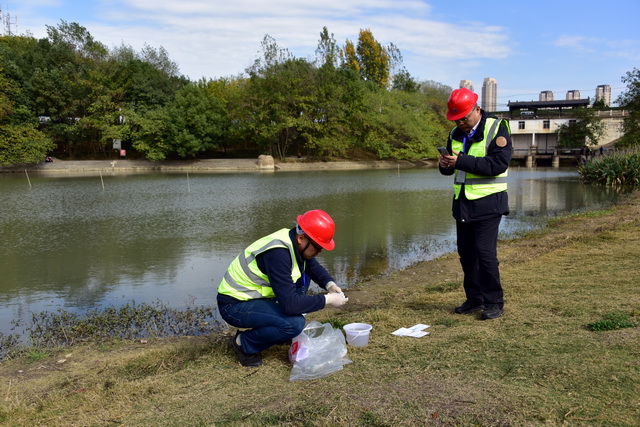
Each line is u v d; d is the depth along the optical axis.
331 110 53.78
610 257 7.60
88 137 55.91
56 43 54.50
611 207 16.38
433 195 22.77
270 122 53.31
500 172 4.41
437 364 3.45
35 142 46.78
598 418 2.48
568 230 11.54
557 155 59.72
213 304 7.18
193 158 55.75
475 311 5.06
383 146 57.41
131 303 7.35
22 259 10.26
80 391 3.84
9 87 47.06
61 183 31.78
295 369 3.59
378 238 12.10
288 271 3.64
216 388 3.52
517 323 4.35
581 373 3.02
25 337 5.95
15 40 57.72
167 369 4.20
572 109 63.56
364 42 68.88
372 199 21.08
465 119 4.46
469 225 4.84
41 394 3.92
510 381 3.02
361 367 3.55
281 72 51.94
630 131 45.84
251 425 2.77
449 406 2.73
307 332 3.98
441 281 7.58
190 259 10.16
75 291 8.02
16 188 27.91
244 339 3.89
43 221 15.29
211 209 17.84
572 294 5.35
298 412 2.86
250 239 12.22
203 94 53.81
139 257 10.38
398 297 6.46
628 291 5.22
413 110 62.91
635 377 2.87
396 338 4.27
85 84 51.06
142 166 52.28
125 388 3.71
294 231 3.75
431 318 4.95
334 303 3.85
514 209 17.48
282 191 25.06
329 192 24.42
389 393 2.99
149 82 54.25
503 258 8.62
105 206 18.91
